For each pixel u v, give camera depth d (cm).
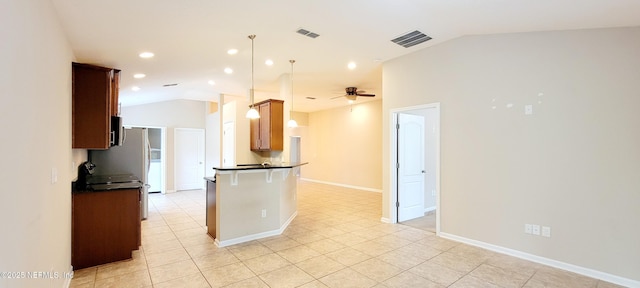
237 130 657
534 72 331
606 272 285
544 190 322
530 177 332
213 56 427
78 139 312
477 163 375
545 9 267
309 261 329
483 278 288
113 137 399
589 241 295
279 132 564
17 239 146
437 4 279
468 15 303
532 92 332
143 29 305
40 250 184
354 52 436
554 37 318
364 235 423
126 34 312
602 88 290
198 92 737
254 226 406
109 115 336
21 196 151
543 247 323
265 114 577
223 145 740
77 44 318
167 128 812
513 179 345
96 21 270
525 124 336
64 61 270
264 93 749
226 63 471
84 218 312
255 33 346
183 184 841
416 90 442
